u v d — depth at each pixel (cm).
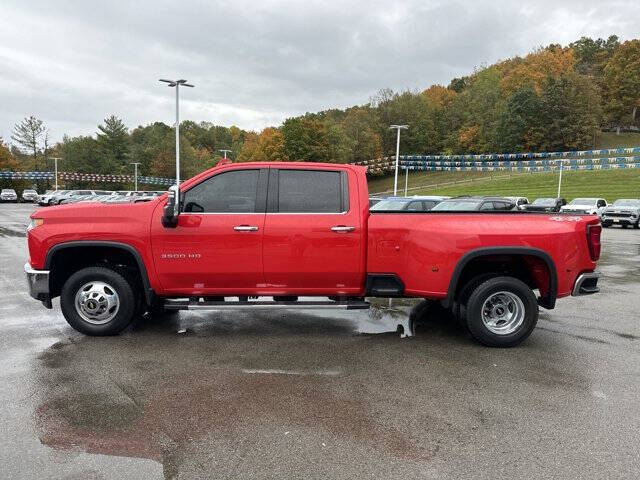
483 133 9119
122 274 552
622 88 10369
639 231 2492
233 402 388
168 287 542
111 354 497
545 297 554
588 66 12525
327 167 546
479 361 491
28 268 542
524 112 8681
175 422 353
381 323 634
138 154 10100
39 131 9675
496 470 296
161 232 527
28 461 300
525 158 8469
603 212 2712
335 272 539
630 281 980
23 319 625
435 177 8431
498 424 355
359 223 535
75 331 575
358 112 10119
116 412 367
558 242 530
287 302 543
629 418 367
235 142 13612
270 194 536
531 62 10875
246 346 530
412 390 415
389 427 349
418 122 9812
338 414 369
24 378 430
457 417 366
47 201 5078
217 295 551
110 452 312
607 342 559
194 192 536
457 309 583
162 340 546
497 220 535
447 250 525
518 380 440
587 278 546
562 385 429
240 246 529
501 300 540
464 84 14112
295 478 286
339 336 573
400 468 298
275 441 328
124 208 538
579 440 334
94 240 531
